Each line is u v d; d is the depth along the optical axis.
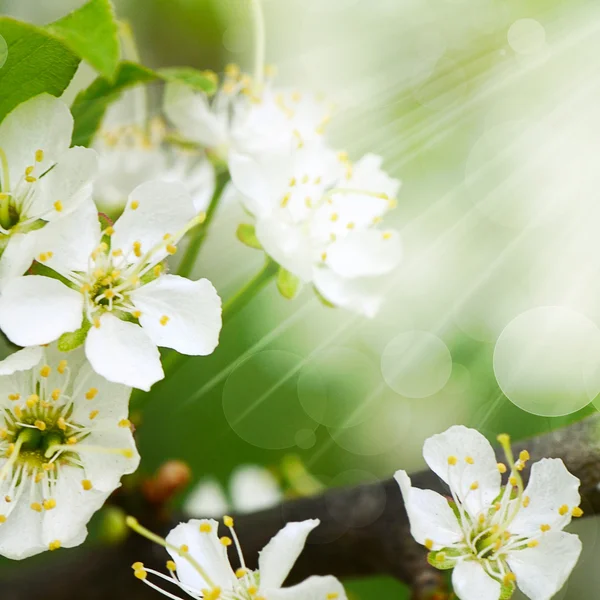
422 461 0.43
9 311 0.36
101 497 0.36
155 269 0.37
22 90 0.36
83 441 0.36
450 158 0.46
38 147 0.36
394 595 0.40
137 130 0.41
